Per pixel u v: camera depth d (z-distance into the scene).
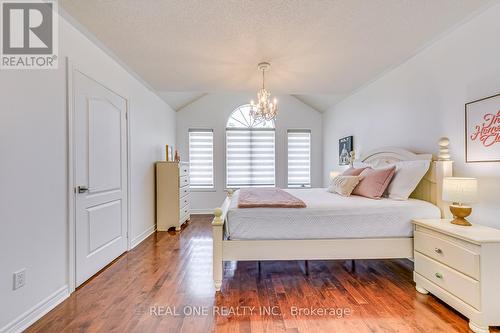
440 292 1.74
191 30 1.97
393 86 2.88
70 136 1.99
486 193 1.80
